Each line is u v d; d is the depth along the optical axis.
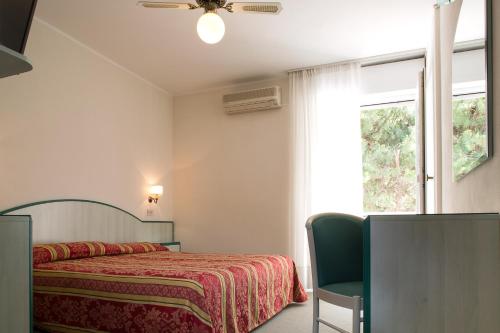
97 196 3.97
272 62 4.35
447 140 2.51
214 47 3.95
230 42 3.83
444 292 1.22
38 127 3.35
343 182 4.27
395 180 4.63
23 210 3.15
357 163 4.23
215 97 5.16
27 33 1.10
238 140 4.95
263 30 3.59
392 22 3.45
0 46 0.95
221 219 4.95
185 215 5.17
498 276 1.21
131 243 3.98
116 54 4.09
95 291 2.32
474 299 1.21
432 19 3.26
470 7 1.78
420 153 3.49
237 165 4.93
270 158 4.75
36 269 2.61
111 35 3.67
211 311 2.12
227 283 2.39
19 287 1.21
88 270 2.50
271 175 4.72
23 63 1.05
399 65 4.29
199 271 2.42
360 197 4.20
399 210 4.59
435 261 1.23
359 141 4.25
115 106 4.29
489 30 1.49
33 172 3.28
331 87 4.42
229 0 3.12
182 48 3.96
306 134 4.46
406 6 3.18
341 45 3.94
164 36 3.69
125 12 3.25
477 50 1.67
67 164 3.63
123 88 4.44
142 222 4.59
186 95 5.33
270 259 3.31
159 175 5.03
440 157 2.90
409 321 1.22
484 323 1.20
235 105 4.84
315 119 4.45
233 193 4.92
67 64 3.67
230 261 3.08
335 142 4.34
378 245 1.26
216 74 4.69
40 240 3.28
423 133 3.49
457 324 1.20
